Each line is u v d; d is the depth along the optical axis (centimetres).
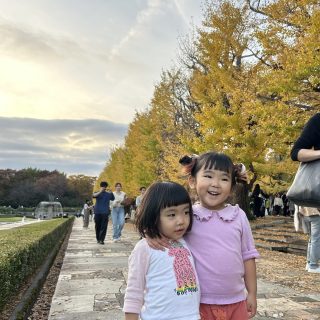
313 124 275
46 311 495
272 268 707
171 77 2058
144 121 2573
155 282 207
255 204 2073
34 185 9981
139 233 220
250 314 226
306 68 907
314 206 261
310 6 1007
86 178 10969
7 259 436
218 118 1353
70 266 727
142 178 2522
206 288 212
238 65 1472
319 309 434
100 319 395
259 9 1414
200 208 226
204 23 1530
